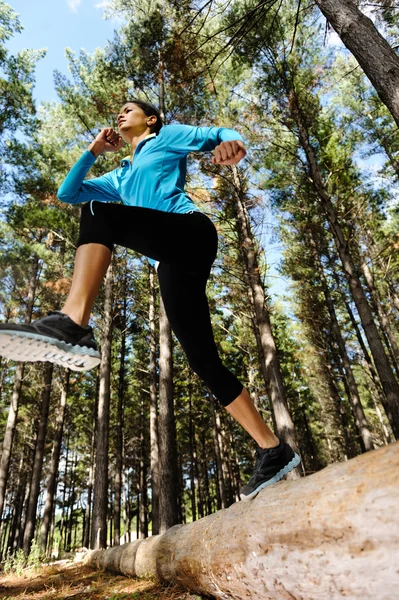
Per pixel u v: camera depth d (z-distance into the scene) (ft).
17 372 44.86
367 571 3.12
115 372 70.13
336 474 3.61
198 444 88.63
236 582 5.80
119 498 59.82
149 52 31.40
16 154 38.27
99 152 5.49
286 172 38.19
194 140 4.89
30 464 73.00
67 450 87.71
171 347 30.50
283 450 5.21
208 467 98.37
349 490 3.28
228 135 4.60
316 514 3.52
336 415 71.97
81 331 3.65
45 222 36.29
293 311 58.44
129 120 5.64
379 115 44.45
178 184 4.98
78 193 5.54
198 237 4.33
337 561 3.33
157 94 33.22
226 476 72.08
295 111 33.09
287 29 31.37
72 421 77.51
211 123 33.53
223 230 35.09
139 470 79.61
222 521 6.49
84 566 21.93
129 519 86.69
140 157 5.12
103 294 46.44
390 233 48.26
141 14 31.04
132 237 4.22
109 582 13.98
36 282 45.91
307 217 41.96
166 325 30.94
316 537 3.53
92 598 11.26
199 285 4.69
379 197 46.37
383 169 45.52
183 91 31.58
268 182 38.45
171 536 10.69
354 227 43.27
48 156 39.22
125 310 53.31
